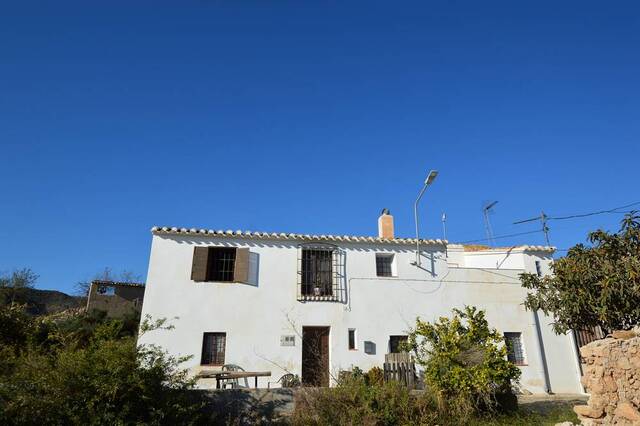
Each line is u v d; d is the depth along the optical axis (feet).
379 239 62.80
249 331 56.80
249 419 35.83
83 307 117.39
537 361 60.95
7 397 27.09
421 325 43.70
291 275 60.08
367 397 35.73
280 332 57.41
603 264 37.65
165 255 58.13
